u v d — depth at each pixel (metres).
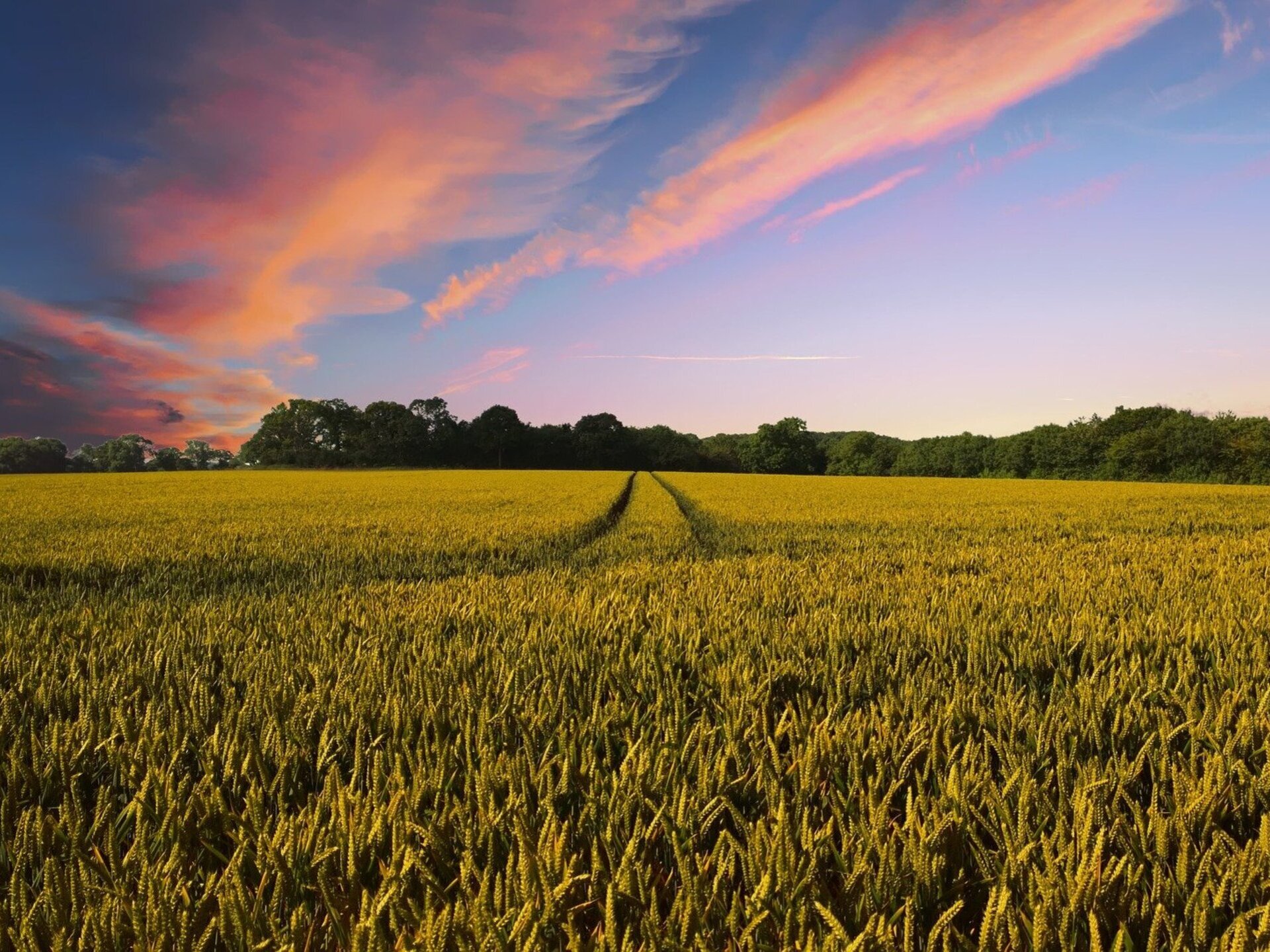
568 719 2.89
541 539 13.28
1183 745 2.78
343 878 1.77
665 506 24.22
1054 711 2.94
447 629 5.05
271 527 15.62
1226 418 74.75
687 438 152.88
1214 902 1.56
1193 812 2.00
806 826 1.87
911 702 3.08
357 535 13.98
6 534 14.40
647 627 4.98
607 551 12.35
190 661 3.84
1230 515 19.88
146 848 1.90
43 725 3.09
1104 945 1.56
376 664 3.67
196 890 1.80
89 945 1.49
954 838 1.91
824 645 4.33
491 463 113.81
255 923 1.55
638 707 3.08
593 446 114.62
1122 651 4.03
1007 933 1.56
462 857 1.82
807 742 2.46
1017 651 4.12
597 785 2.17
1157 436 77.69
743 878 1.87
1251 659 3.90
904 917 1.58
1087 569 8.58
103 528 15.78
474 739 2.70
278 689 3.21
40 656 4.05
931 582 7.32
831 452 125.62
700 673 3.69
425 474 66.56
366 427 114.25
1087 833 1.77
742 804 2.27
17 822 2.01
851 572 8.30
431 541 12.82
